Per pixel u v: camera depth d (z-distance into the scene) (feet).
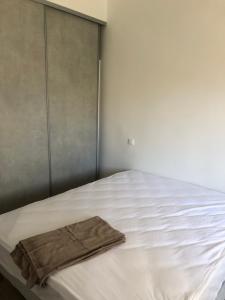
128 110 9.54
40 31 7.78
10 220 5.63
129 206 6.50
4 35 6.95
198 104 7.72
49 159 8.87
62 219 5.75
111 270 4.09
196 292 3.67
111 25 9.42
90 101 9.95
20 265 4.35
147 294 3.61
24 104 7.77
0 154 7.43
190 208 6.40
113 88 9.87
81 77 9.39
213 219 5.87
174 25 7.79
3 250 4.96
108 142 10.51
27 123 7.95
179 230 5.35
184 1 7.46
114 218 5.84
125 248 4.68
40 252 4.37
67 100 9.07
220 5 6.86
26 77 7.67
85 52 9.32
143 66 8.79
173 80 8.13
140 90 9.03
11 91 7.38
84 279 3.89
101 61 10.03
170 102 8.32
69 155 9.57
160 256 4.46
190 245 4.81
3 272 5.44
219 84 7.22
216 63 7.17
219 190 7.73
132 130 9.57
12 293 5.97
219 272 4.21
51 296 4.07
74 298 3.62
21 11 7.20
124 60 9.29
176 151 8.47
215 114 7.43
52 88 8.50
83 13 8.75
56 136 8.95
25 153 8.07
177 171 8.55
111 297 3.56
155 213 6.12
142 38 8.61
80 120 9.71
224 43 6.95
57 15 8.18
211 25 7.08
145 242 4.89
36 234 5.11
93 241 4.71
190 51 7.60
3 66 7.07
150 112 8.90
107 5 9.42
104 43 9.79
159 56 8.30
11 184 7.86
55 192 9.30
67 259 4.22
